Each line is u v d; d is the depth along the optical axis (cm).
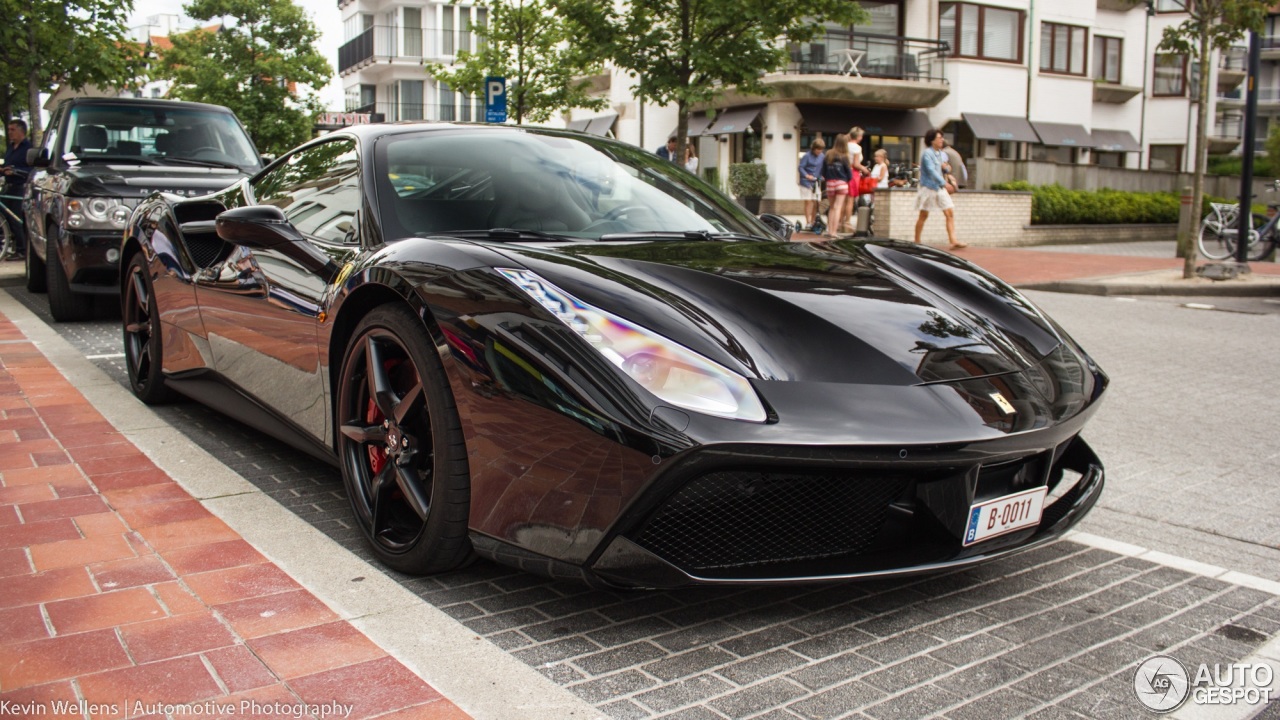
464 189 296
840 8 1072
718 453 190
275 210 302
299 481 325
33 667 191
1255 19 1029
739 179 2542
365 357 261
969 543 219
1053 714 185
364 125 337
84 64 1097
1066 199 2062
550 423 203
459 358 219
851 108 2619
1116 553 279
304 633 208
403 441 244
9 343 583
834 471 200
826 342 220
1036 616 232
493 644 209
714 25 1044
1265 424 452
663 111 2833
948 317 250
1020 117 2838
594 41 1118
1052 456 235
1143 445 414
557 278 223
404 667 194
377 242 272
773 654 208
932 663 206
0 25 1045
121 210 633
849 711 185
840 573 208
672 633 217
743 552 209
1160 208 2252
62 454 345
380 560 254
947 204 1579
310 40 3294
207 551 254
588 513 199
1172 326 786
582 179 319
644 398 194
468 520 226
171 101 791
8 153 1067
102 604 221
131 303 440
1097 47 3169
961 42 2711
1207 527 308
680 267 247
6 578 235
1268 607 240
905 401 209
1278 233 1330
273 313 306
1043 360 254
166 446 361
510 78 1739
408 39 4369
